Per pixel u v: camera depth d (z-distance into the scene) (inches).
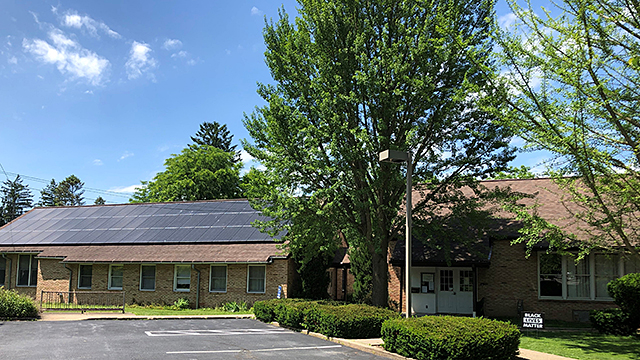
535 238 511.5
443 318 477.1
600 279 766.5
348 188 693.3
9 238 1205.7
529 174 474.3
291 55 691.4
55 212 1352.1
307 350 479.2
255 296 946.1
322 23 668.1
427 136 684.1
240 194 2081.7
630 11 390.6
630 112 409.4
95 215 1277.1
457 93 529.0
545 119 444.8
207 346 488.4
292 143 663.1
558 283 786.2
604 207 426.6
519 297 800.9
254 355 445.7
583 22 401.7
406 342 441.1
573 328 661.3
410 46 636.1
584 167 420.8
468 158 671.1
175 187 1914.4
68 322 685.9
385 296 719.7
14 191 3597.4
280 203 687.1
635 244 479.2
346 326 541.0
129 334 565.0
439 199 719.7
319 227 690.2
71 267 1061.1
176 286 1003.9
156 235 1099.3
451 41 607.8
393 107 635.5
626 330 584.1
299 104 697.6
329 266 981.2
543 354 464.8
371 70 620.4
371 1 674.2
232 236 1038.4
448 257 729.0
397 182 648.4
